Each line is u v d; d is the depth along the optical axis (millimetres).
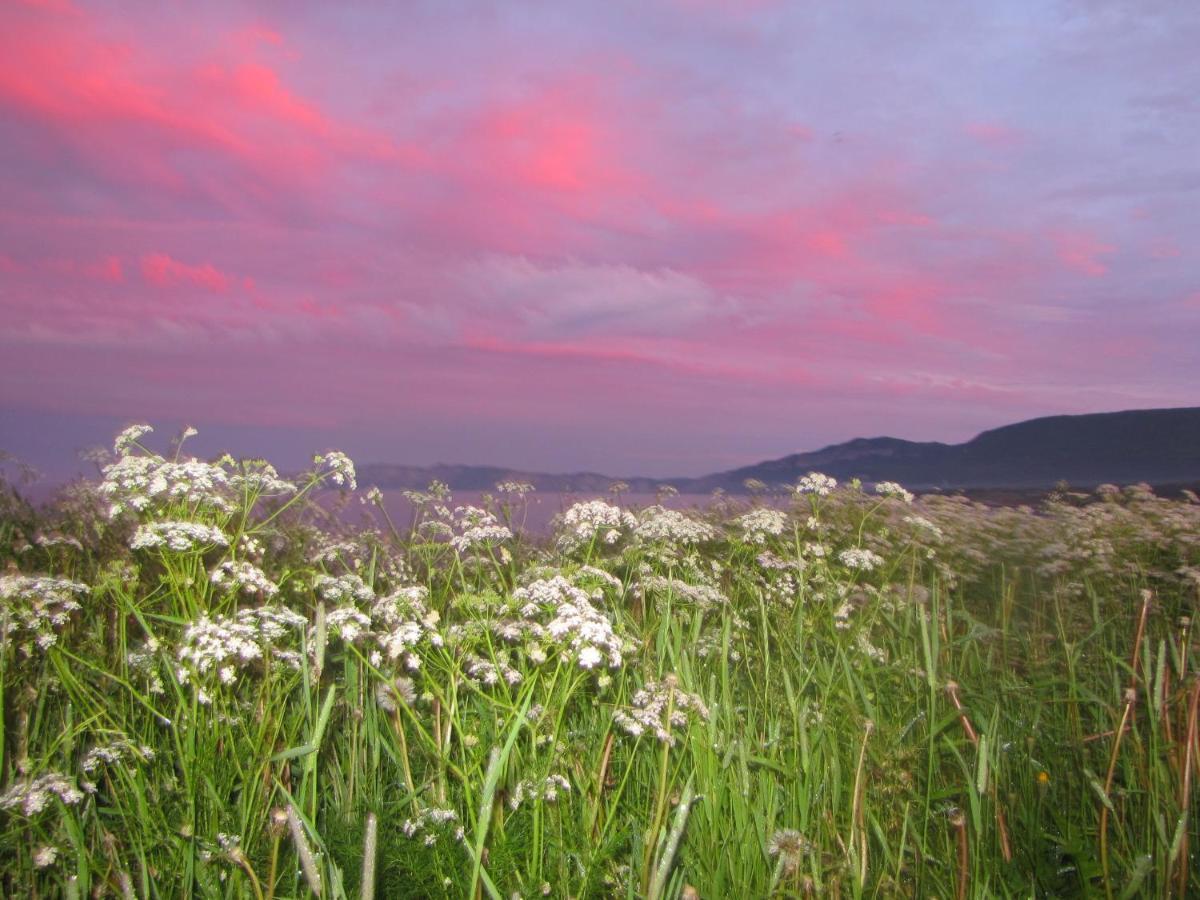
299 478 4773
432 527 5234
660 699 3703
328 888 3035
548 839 3352
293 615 3742
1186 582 6395
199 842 3111
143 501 4027
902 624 5910
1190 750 3598
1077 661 5316
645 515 6195
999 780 4102
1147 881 3592
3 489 6156
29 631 3814
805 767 3875
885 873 3533
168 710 3695
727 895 3432
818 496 7184
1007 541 8719
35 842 3178
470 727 3684
